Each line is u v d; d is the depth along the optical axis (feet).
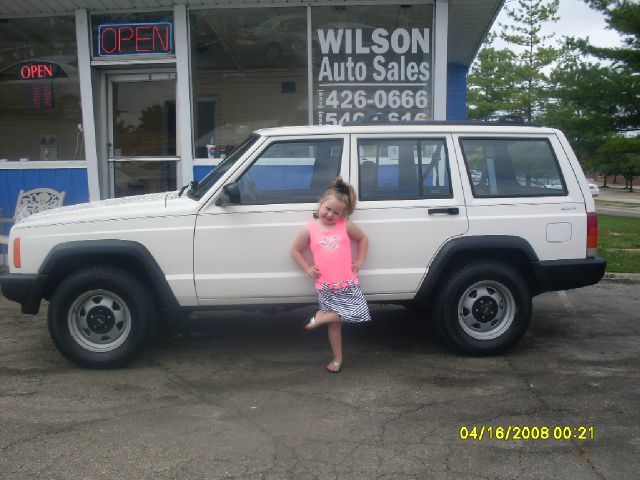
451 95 45.52
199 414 13.65
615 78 70.28
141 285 16.38
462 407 13.91
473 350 16.99
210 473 11.14
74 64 29.84
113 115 30.01
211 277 16.28
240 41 28.68
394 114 28.48
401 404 14.10
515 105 113.39
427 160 16.90
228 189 15.76
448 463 11.46
